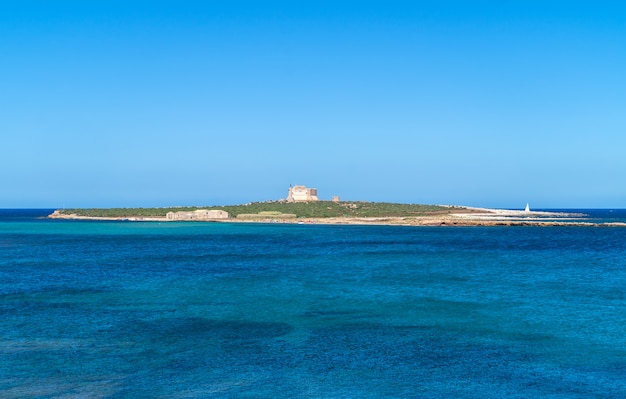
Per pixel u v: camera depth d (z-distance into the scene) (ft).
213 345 108.58
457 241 422.00
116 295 165.89
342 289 177.27
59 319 131.64
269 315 136.56
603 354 103.09
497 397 81.46
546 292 171.22
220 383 86.63
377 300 157.07
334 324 126.82
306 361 98.22
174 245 382.01
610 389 84.84
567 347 107.76
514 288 179.11
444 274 215.92
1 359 98.78
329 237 475.31
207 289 177.58
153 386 85.15
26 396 80.64
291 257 290.76
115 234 522.06
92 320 130.62
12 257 291.58
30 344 108.99
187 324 126.62
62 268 239.30
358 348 106.63
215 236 490.49
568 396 81.97
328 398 80.64
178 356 101.14
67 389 83.61
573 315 136.46
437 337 115.03
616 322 128.57
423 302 154.10
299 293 169.37
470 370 93.50
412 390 84.07
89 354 102.22
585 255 302.04
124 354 102.32
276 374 91.04
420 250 335.88
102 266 247.50
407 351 104.68
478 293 169.07
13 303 152.56
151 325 125.49
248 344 109.29
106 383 86.38
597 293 169.07
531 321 129.80
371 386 85.61
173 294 167.63
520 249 344.69
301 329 122.01
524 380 88.69
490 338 114.21
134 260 275.18
